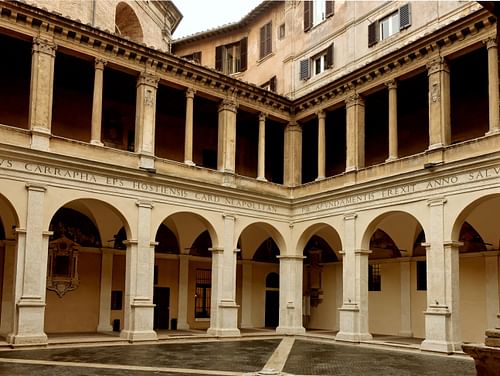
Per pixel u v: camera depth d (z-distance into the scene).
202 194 27.48
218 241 27.69
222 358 19.38
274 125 34.12
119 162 25.11
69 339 23.88
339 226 27.61
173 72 27.28
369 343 24.98
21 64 26.84
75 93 29.38
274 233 30.33
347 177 27.64
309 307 35.72
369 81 27.28
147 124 26.19
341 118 32.91
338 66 31.88
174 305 32.16
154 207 25.72
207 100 30.39
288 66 35.34
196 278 33.41
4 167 21.72
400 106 30.23
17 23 22.81
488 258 26.19
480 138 21.98
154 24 36.34
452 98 28.12
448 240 22.36
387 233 30.28
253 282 35.31
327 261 34.84
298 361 19.03
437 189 23.12
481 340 26.14
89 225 29.33
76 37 24.20
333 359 19.67
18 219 21.78
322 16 33.81
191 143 27.88
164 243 32.12
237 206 28.70
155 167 26.17
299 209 30.36
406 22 28.12
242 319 34.38
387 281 31.41
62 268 28.28
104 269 29.36
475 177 21.73
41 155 22.50
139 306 24.48
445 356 20.92
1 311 25.61
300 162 31.41
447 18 26.22
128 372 15.75
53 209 22.67
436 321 22.16
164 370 16.25
